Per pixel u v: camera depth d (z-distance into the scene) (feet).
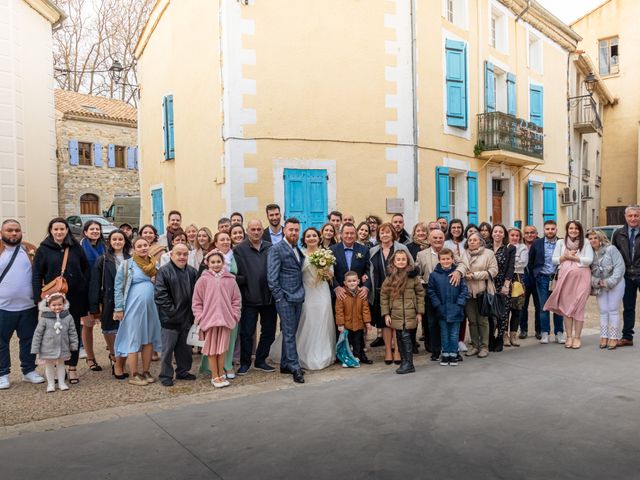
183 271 20.16
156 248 23.32
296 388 18.98
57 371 19.21
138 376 19.97
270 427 15.05
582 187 71.61
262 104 32.37
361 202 34.73
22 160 40.91
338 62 34.09
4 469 12.61
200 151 35.53
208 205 34.78
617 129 86.38
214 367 19.36
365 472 12.14
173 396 18.35
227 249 21.18
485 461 12.61
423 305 21.17
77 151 84.84
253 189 32.19
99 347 26.05
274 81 32.60
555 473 11.95
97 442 14.16
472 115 42.96
